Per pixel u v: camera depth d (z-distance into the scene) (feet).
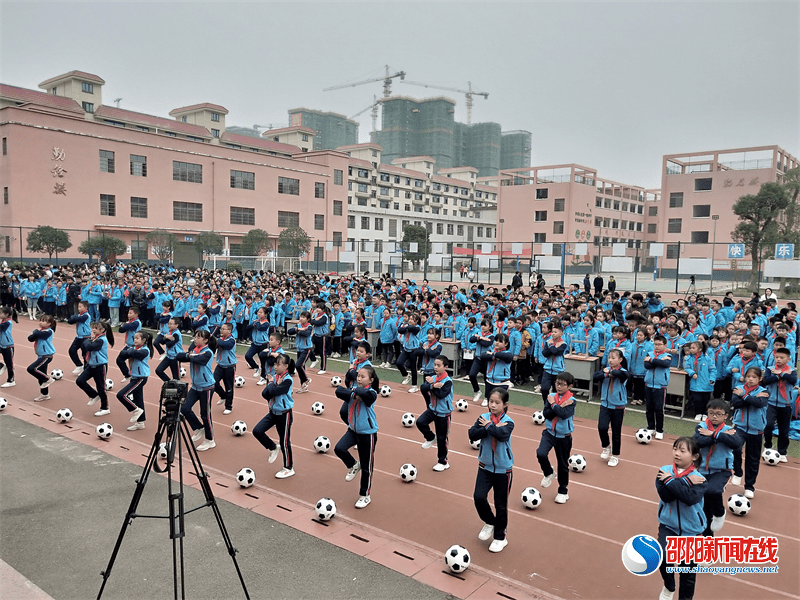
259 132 599.16
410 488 26.96
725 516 24.31
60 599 17.83
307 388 45.50
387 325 53.01
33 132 126.93
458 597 18.20
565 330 44.55
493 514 22.49
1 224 128.67
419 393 45.03
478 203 323.78
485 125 547.90
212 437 32.27
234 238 170.40
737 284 148.97
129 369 36.40
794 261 76.13
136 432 34.40
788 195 136.05
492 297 56.75
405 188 267.59
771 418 30.17
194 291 67.77
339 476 28.32
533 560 20.58
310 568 19.77
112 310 74.33
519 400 43.37
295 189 190.08
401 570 19.74
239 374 50.65
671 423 37.58
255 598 17.92
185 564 19.93
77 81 184.14
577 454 31.78
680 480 17.39
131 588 18.47
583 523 23.58
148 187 149.18
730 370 34.32
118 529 22.47
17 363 53.83
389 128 534.78
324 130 547.49
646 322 41.11
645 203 262.67
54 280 78.02
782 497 26.20
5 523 22.85
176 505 24.45
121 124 176.86
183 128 191.62
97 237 130.62
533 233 227.40
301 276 94.17
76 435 33.65
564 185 219.41
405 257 167.12
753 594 18.79
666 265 205.26
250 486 26.81
